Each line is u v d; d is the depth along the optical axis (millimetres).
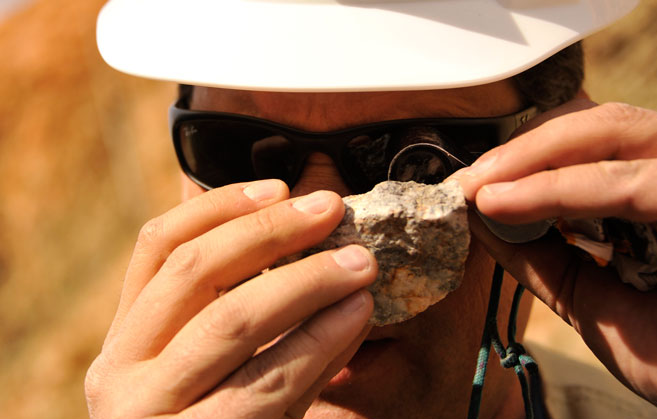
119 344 280
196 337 261
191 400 263
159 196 1716
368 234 271
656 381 279
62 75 2205
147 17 346
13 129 2225
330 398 354
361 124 326
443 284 276
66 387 1541
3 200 2115
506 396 413
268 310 256
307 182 337
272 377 259
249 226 269
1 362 1742
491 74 292
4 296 1932
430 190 273
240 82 302
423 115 325
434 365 354
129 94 1962
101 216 1862
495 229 280
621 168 247
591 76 733
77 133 2023
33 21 2494
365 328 284
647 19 726
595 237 265
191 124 363
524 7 310
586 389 461
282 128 333
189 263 272
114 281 1674
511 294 375
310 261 261
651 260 263
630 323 284
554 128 258
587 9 321
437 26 301
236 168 355
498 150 266
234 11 319
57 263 1902
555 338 583
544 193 248
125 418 265
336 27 304
